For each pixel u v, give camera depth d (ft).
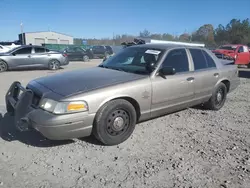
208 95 17.69
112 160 11.10
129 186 9.25
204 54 17.70
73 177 9.76
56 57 48.52
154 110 13.94
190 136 13.97
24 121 11.41
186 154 11.79
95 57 95.50
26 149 11.91
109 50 97.66
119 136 12.53
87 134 11.69
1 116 16.26
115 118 12.17
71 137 11.24
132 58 15.47
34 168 10.32
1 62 43.06
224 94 19.40
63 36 182.39
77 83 12.19
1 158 11.03
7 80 33.09
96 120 11.59
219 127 15.56
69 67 55.42
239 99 23.57
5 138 12.98
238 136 14.19
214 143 13.12
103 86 11.92
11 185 9.17
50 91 11.53
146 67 14.14
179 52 15.78
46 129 10.63
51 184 9.30
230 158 11.50
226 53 54.44
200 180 9.73
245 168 10.67
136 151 11.99
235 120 17.03
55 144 12.46
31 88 12.85
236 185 9.46
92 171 10.19
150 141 13.15
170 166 10.67
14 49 44.86
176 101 15.06
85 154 11.56
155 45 16.11
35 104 11.71
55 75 14.17
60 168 10.36
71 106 10.80
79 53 79.36
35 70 46.98
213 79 17.62
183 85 15.15
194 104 16.85
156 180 9.65
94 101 11.34
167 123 15.94
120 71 14.37
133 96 12.64
